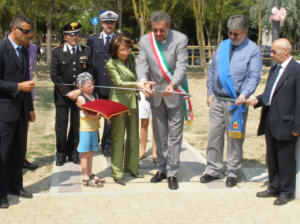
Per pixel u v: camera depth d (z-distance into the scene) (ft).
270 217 14.03
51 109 35.78
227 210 14.53
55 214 13.94
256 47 16.25
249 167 20.03
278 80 15.07
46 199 15.24
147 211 14.32
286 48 14.92
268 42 130.72
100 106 15.99
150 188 16.78
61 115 19.48
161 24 15.74
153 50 16.47
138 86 16.08
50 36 78.43
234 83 16.39
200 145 24.39
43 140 25.03
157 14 15.81
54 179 17.63
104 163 20.15
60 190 16.28
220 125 17.19
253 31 145.07
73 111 19.85
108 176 18.22
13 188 15.43
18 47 14.64
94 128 16.55
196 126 29.94
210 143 17.51
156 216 13.93
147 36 16.78
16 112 14.51
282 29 95.86
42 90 48.14
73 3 94.17
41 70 73.97
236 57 16.30
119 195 15.72
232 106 16.37
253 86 16.02
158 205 14.85
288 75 14.83
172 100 16.39
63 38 19.88
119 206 14.69
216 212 14.34
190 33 138.10
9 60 14.26
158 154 17.57
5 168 14.33
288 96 14.88
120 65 16.83
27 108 15.20
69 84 19.08
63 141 19.63
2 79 14.35
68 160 20.58
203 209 14.58
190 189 16.67
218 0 85.40
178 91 16.65
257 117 33.71
